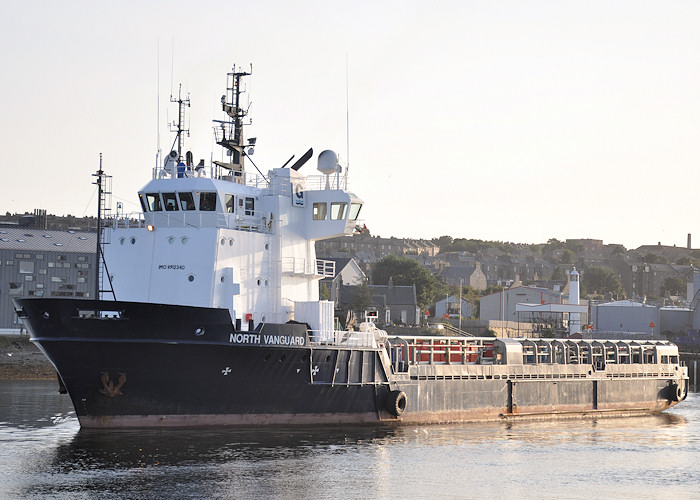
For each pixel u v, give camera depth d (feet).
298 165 221.66
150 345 175.94
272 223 207.51
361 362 205.87
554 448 200.23
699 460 192.54
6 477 154.71
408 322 654.12
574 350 266.98
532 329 532.32
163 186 200.23
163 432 183.73
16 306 178.29
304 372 195.00
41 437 191.31
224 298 193.77
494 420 235.61
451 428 218.38
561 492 159.94
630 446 207.92
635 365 275.80
